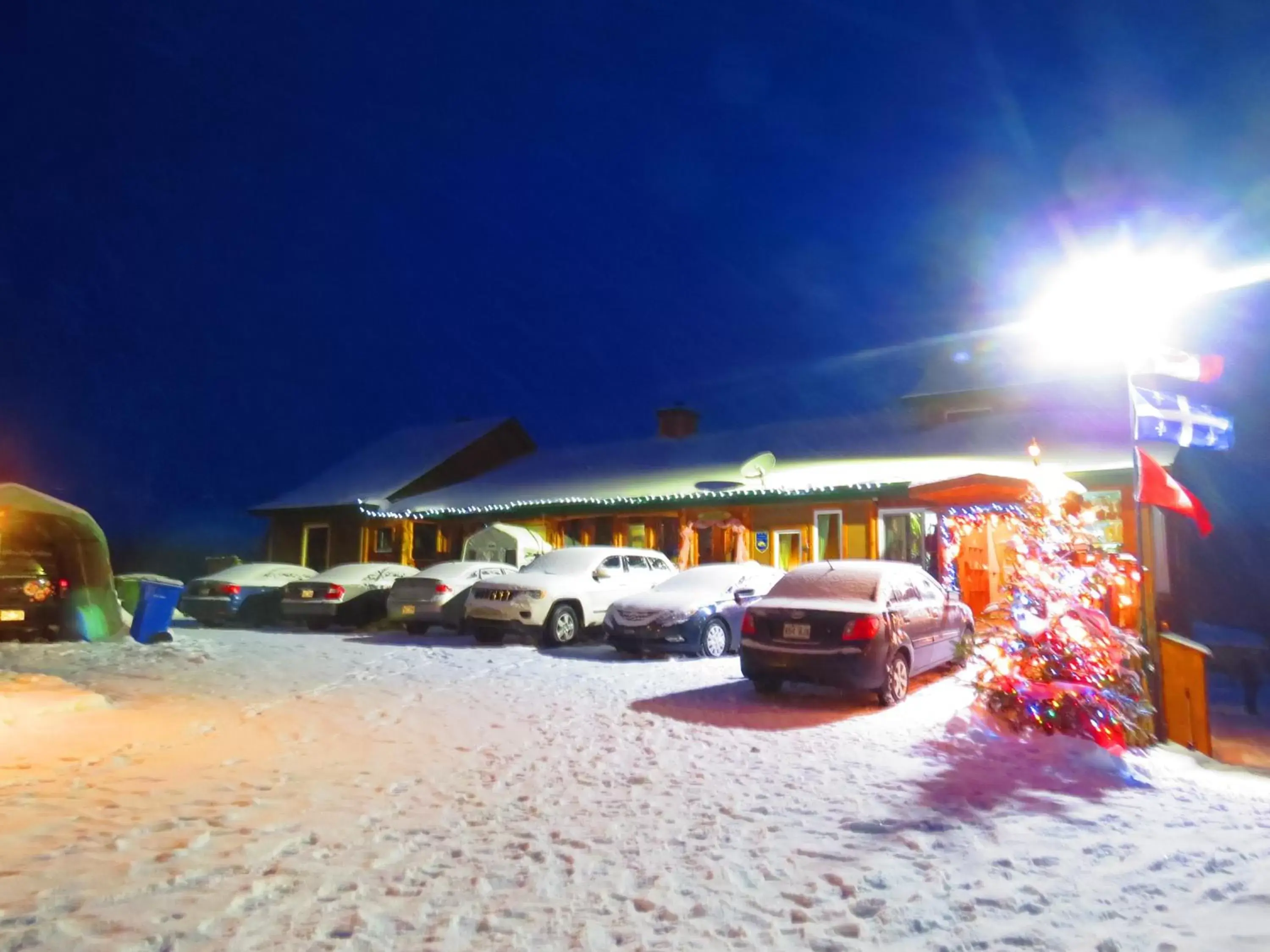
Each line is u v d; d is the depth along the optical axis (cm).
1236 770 752
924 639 1042
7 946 359
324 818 541
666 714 898
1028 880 449
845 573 1036
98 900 408
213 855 471
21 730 766
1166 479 852
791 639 952
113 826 517
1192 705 834
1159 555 1526
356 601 1784
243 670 1178
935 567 1711
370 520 2652
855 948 372
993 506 1592
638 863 471
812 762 702
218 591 1911
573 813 561
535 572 1554
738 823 543
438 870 457
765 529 1931
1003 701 816
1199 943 373
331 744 751
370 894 423
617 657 1329
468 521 2450
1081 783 652
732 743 771
